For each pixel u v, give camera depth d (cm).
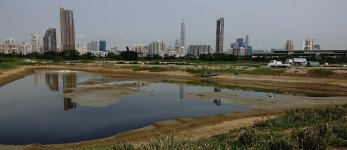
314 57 12850
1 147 1672
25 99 3459
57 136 1897
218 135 1548
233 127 1867
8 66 8088
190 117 2405
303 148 952
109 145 1579
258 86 4916
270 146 992
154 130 1975
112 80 6119
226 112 2622
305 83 5038
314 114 1789
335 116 1681
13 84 5253
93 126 2148
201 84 5306
